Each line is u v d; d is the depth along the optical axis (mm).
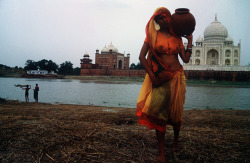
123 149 2639
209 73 54750
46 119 4414
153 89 2449
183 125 4492
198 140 3064
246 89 33906
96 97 17328
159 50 2465
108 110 7730
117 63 88062
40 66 103500
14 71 99562
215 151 2652
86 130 3428
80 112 6422
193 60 66438
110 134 3229
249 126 4418
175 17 2455
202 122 4898
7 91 22078
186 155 2545
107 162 2229
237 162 2334
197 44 71688
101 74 80000
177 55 2549
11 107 7938
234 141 3043
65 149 2576
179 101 2408
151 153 2564
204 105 13133
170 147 2834
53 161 2232
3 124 3732
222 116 6035
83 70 83250
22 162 2195
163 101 2338
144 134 3348
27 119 4336
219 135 3385
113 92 22875
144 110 2443
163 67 2352
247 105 13203
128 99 15852
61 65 107375
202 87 38500
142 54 2445
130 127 3898
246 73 50938
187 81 53188
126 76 75250
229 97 19094
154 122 2367
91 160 2264
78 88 29312
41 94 19609
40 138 2938
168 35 2508
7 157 2299
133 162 2260
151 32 2486
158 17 2504
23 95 17984
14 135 3020
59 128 3525
